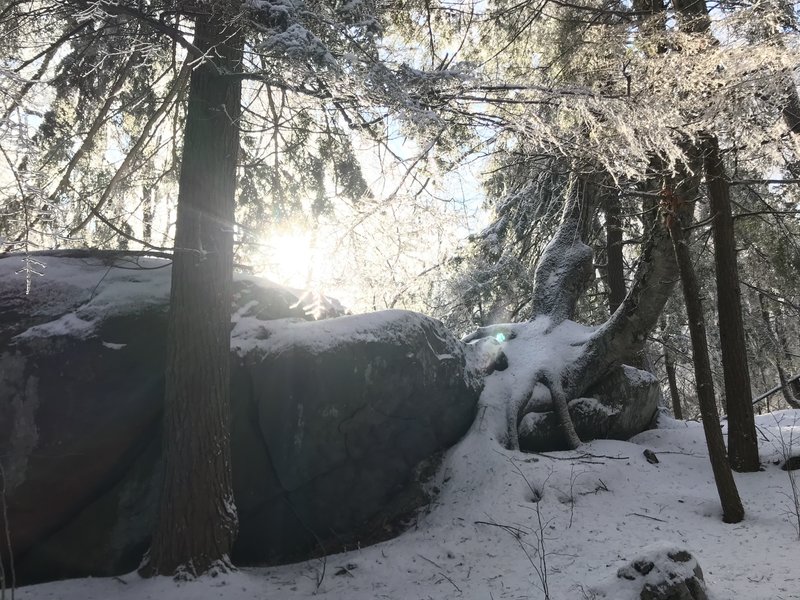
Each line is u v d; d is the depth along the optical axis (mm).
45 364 6012
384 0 5914
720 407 21969
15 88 4016
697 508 6637
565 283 9969
